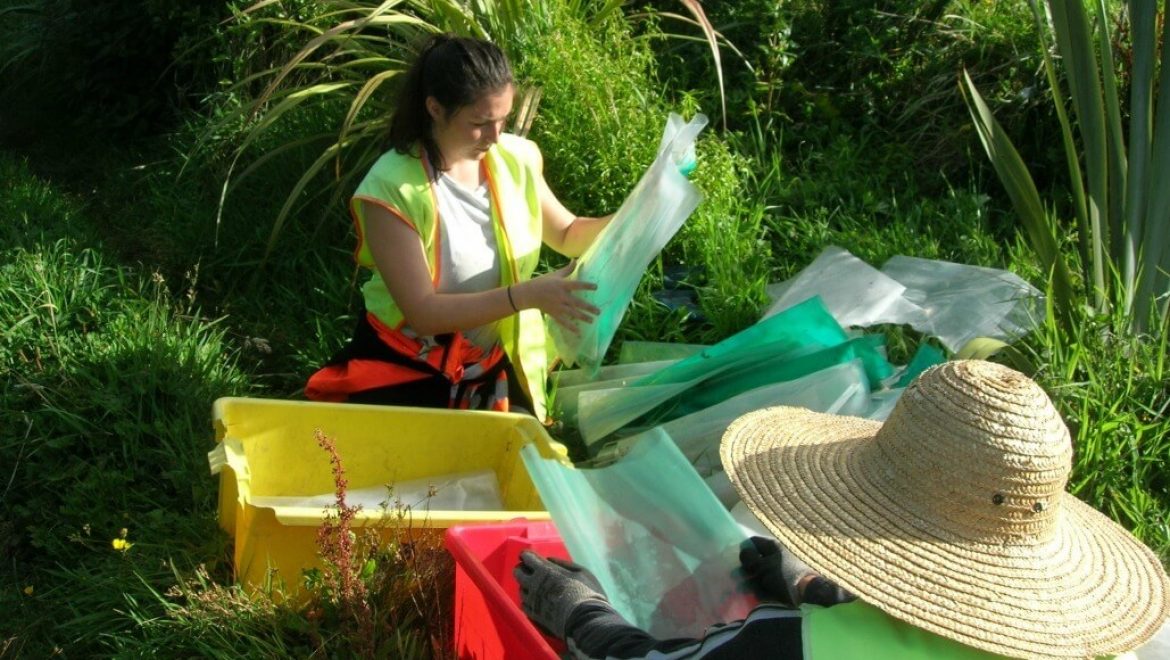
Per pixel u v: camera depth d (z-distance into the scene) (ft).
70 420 11.70
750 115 17.70
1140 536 10.69
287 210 14.20
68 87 20.54
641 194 10.47
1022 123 17.24
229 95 17.24
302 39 17.44
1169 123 12.58
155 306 13.61
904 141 17.76
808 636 6.36
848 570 6.45
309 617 9.12
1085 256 13.10
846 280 13.30
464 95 10.32
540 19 15.30
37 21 21.03
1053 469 6.42
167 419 11.91
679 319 14.01
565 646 8.05
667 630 8.20
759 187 16.35
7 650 9.84
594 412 12.34
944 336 12.76
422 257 10.77
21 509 11.13
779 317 12.06
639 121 14.92
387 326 11.27
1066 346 12.14
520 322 11.69
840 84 18.39
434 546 9.26
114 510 11.07
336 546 8.80
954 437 6.44
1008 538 6.47
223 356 13.58
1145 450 11.36
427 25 15.37
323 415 10.52
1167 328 12.55
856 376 11.41
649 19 17.17
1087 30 12.73
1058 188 16.93
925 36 18.31
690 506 8.84
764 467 7.20
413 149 10.85
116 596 9.93
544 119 14.82
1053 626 6.31
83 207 17.21
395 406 10.73
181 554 10.23
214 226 16.12
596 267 10.77
